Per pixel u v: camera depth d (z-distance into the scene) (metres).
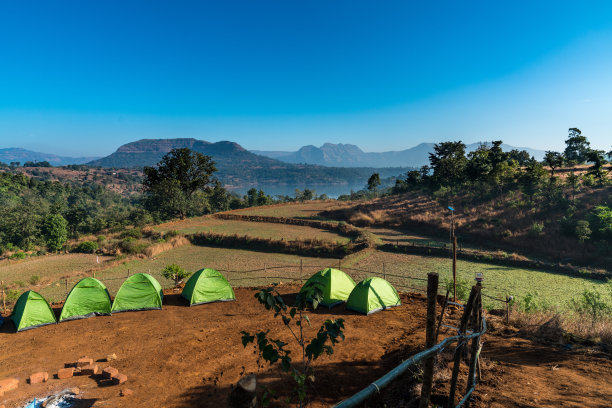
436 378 6.94
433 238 51.88
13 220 62.81
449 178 85.69
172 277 26.11
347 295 16.39
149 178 83.31
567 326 10.91
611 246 37.88
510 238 45.28
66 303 14.56
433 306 3.90
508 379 7.02
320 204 94.25
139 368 9.98
